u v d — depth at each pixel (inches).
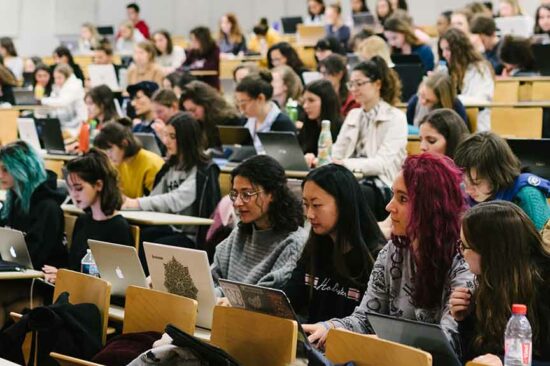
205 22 749.3
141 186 291.1
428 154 159.2
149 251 195.0
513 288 139.4
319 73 411.2
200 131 274.7
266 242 195.8
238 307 162.1
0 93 486.3
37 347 182.2
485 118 330.0
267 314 156.6
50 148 361.1
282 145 277.9
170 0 752.3
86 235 239.1
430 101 301.6
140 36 680.4
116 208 239.9
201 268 183.9
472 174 183.8
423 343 141.6
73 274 197.3
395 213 160.1
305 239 193.0
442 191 155.6
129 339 171.6
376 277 164.7
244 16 743.7
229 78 510.3
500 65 417.1
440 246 154.9
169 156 280.7
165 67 551.5
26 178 250.7
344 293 174.6
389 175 270.1
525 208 181.0
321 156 276.1
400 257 161.8
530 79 358.0
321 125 292.8
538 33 466.3
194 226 263.4
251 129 314.3
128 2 748.0
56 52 572.4
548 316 139.4
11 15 716.0
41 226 248.8
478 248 141.2
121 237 237.0
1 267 233.1
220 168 287.1
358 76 274.8
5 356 183.8
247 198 194.2
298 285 180.7
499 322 140.1
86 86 560.7
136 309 177.8
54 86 496.4
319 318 177.0
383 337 147.3
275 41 610.9
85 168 235.9
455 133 229.5
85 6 741.3
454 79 345.1
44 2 727.7
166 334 161.5
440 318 155.6
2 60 541.6
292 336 148.5
